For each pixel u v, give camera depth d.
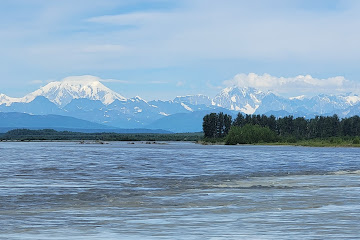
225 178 92.06
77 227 41.66
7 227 41.75
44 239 36.75
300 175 98.69
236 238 36.75
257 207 52.72
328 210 50.06
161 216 47.41
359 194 63.66
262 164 138.38
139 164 136.75
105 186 76.75
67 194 65.75
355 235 37.38
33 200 59.59
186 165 132.88
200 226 41.88
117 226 42.09
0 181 84.88
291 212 49.03
